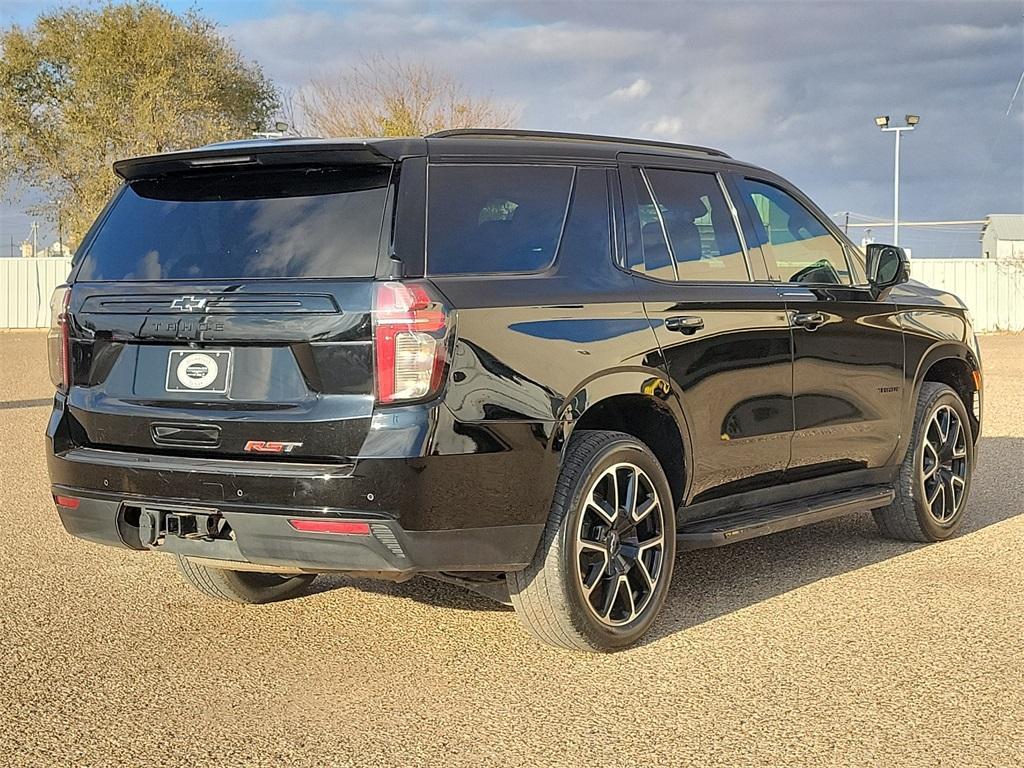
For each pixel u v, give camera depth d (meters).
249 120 41.91
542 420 4.40
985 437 11.00
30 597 5.70
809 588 5.80
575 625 4.63
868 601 5.55
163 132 37.53
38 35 40.09
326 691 4.38
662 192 5.32
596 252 4.89
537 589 4.58
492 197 4.60
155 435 4.48
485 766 3.68
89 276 4.81
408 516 4.12
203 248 4.57
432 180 4.44
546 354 4.46
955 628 5.11
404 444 4.09
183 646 4.94
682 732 3.95
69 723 4.06
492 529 4.30
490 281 4.41
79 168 38.59
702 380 5.14
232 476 4.23
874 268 6.22
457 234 4.41
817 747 3.81
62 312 4.80
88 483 4.60
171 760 3.73
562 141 5.07
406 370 4.12
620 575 4.80
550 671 4.59
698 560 6.44
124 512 4.53
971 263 34.00
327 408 4.17
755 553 6.59
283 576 5.64
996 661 4.67
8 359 23.11
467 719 4.08
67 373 4.79
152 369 4.53
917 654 4.76
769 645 4.89
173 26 39.22
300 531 4.16
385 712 4.16
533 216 4.72
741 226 5.67
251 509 4.21
